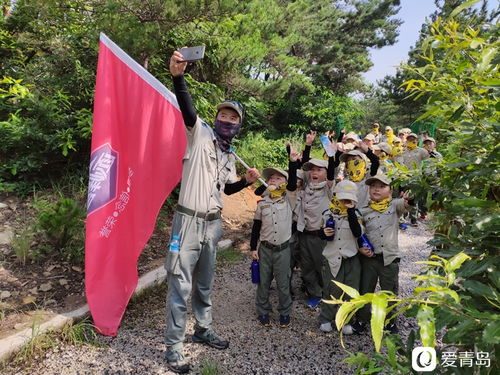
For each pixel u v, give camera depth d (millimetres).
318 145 16500
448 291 1055
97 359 3125
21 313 3508
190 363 3195
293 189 3832
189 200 3135
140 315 3885
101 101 3467
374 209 3779
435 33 1706
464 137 1855
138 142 3764
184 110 3008
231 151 3498
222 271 5227
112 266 3596
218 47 7449
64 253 4367
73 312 3578
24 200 5461
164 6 5582
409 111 24469
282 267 3822
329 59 20609
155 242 5457
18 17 6676
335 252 3709
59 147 5797
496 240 1595
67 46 6512
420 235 7648
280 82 9375
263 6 10148
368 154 4602
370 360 1535
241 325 3908
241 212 7703
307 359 3354
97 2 6105
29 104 5676
